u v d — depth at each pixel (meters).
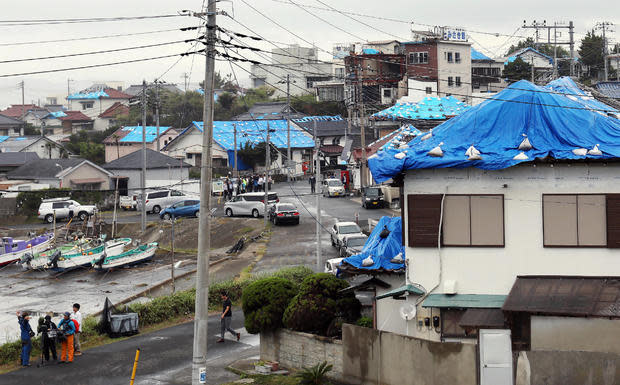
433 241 21.50
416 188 21.67
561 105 21.67
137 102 78.06
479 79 110.31
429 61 102.50
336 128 105.06
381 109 102.75
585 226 20.80
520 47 131.62
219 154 100.06
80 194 75.44
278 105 125.00
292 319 23.00
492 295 21.16
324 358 21.97
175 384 22.28
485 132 21.67
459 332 21.44
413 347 19.16
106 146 115.38
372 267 23.30
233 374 23.06
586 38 113.25
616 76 109.50
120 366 24.44
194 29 19.77
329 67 154.75
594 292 19.36
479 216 21.33
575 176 20.81
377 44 106.81
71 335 25.12
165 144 113.75
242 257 48.00
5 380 23.16
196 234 58.69
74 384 22.53
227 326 27.30
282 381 21.77
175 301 32.53
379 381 20.17
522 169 21.03
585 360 17.38
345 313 23.44
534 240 20.97
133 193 80.81
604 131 21.09
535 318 18.88
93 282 45.44
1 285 45.97
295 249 48.56
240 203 62.84
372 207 62.47
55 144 116.25
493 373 17.95
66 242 57.34
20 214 71.44
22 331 24.97
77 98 174.12
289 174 83.44
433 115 85.69
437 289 21.55
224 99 137.75
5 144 115.56
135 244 54.31
